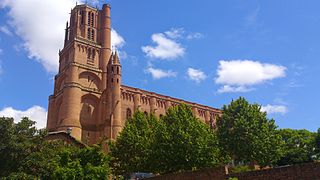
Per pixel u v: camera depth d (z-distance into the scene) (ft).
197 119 165.89
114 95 282.97
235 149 161.48
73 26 322.75
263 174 103.45
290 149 212.43
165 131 154.40
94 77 298.76
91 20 324.80
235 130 161.99
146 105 320.09
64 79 300.40
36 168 105.29
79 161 113.80
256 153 157.99
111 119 273.54
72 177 104.42
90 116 285.43
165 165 149.59
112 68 292.61
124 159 172.55
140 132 181.37
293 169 97.55
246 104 171.53
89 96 289.53
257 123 165.37
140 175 183.62
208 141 154.71
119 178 175.73
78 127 264.93
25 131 110.42
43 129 116.37
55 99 306.76
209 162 148.25
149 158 160.76
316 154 216.54
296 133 242.17
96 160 117.60
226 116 170.60
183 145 147.33
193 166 145.69
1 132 101.40
